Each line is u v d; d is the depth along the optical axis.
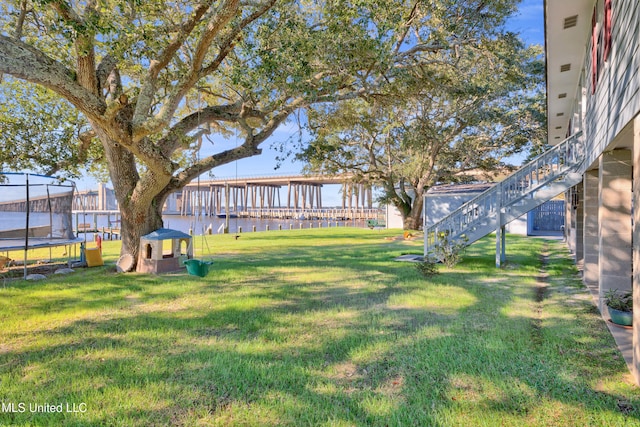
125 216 9.86
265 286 7.60
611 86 4.84
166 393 3.13
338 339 4.41
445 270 9.52
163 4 7.23
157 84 9.70
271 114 11.55
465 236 10.30
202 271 8.30
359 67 8.78
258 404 2.96
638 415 2.75
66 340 4.46
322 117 12.88
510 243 16.66
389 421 2.70
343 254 13.35
